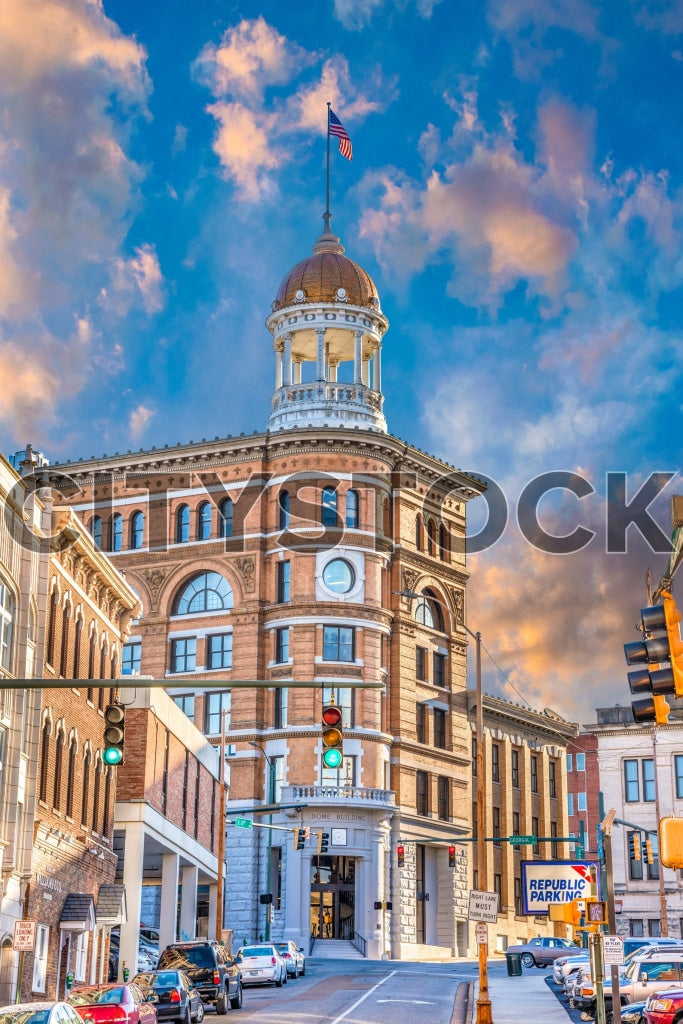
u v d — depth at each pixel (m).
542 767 117.19
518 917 110.00
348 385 98.69
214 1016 46.53
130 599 62.00
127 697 63.09
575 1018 44.88
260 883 91.81
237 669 95.25
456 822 101.50
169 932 69.31
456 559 105.19
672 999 34.19
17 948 36.44
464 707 104.12
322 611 93.94
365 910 91.38
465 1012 47.91
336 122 101.88
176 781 70.25
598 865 50.56
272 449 97.50
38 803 49.50
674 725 101.69
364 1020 45.12
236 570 97.00
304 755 92.31
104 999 35.66
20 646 47.22
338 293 99.19
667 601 23.55
